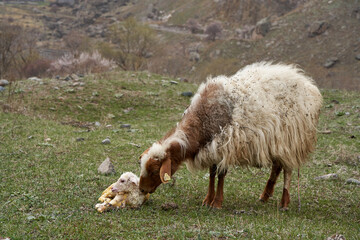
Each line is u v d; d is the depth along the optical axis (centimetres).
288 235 525
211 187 704
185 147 643
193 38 8512
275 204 746
